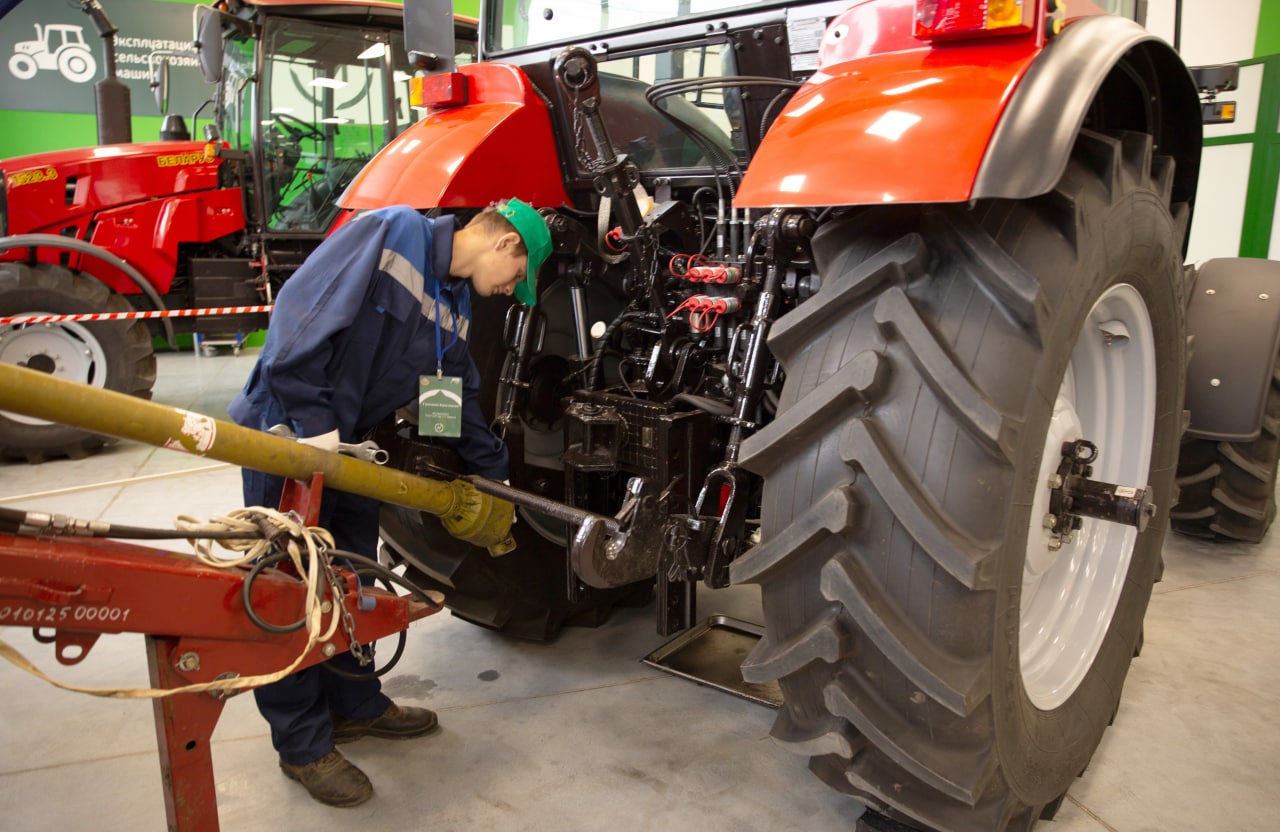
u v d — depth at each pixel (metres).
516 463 2.27
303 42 5.37
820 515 1.32
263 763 2.00
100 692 1.24
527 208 1.92
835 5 1.81
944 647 1.30
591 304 2.44
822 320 1.40
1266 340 2.97
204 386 6.55
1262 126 6.78
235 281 5.57
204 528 1.46
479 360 2.32
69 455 4.71
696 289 2.12
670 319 2.06
